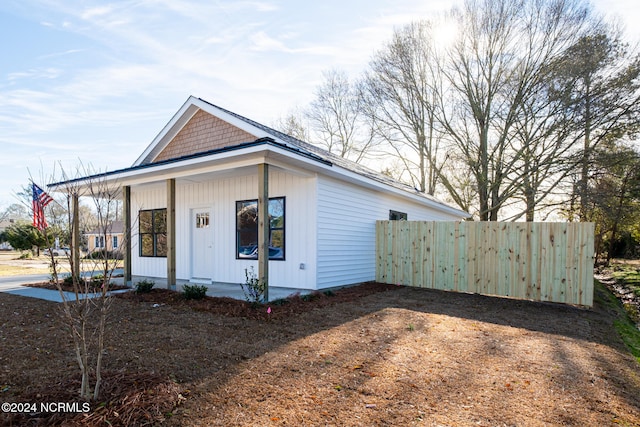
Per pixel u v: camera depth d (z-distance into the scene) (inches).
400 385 138.5
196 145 430.6
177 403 118.0
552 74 656.4
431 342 194.5
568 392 136.9
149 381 129.3
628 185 656.4
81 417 105.6
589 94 624.4
